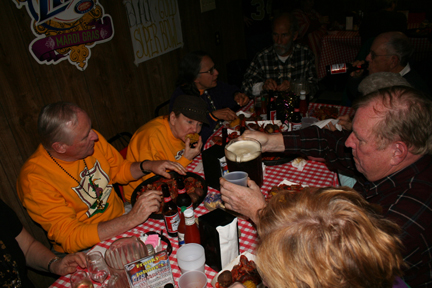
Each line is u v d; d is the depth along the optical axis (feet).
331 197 2.21
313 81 10.69
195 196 4.80
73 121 4.63
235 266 3.35
